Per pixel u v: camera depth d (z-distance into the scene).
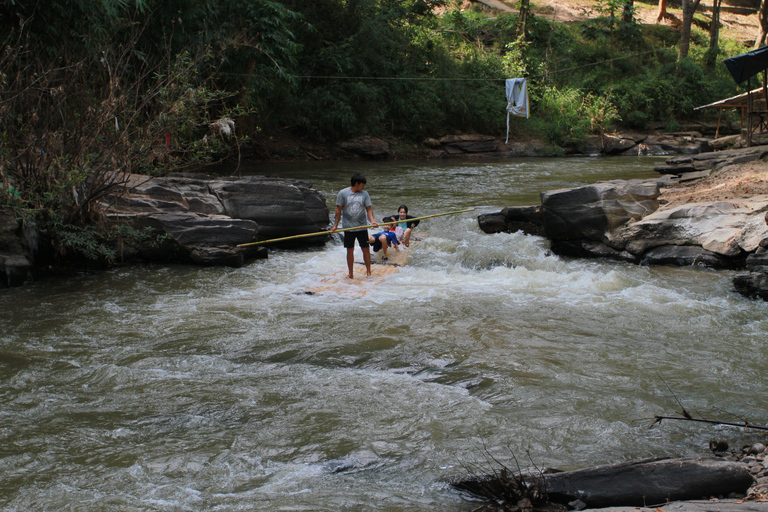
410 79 28.36
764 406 4.39
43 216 8.15
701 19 46.16
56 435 3.96
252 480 3.48
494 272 8.46
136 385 4.73
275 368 5.09
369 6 27.95
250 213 9.98
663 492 3.15
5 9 10.02
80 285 7.64
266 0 19.91
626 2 39.19
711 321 6.30
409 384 4.79
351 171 20.69
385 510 3.18
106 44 10.28
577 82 34.34
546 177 18.94
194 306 6.85
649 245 9.10
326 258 9.49
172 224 8.80
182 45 16.12
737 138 21.42
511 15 37.50
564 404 4.42
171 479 3.48
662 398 4.52
